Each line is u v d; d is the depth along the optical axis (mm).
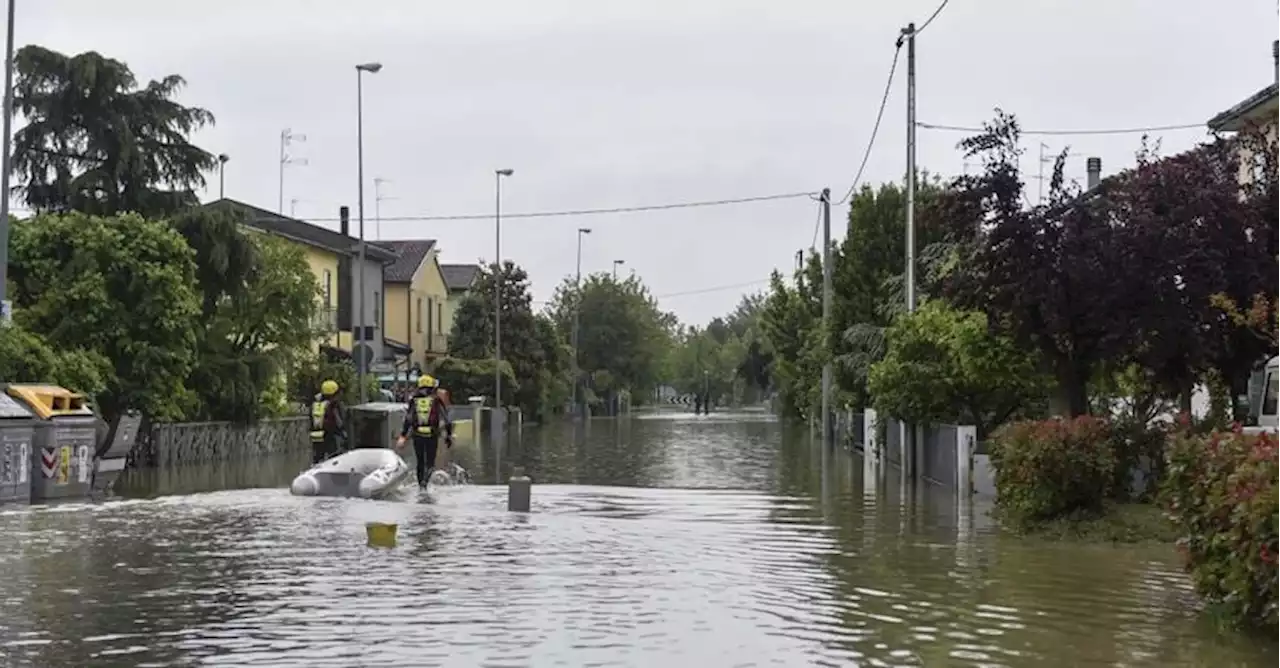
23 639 10086
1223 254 20141
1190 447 11242
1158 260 19938
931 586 12828
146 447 30531
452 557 14625
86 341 27406
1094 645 9977
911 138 29188
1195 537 10891
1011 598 12141
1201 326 20219
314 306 37062
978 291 20812
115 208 32688
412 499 21906
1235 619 10461
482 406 56906
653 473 29672
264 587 12484
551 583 12797
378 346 60469
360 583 12727
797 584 12898
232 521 18266
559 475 28875
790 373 61938
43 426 21859
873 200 41438
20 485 21172
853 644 10000
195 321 30484
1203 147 21547
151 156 33219
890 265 40844
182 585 12609
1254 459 9867
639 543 16078
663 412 111250
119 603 11625
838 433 45281
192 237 32062
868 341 38438
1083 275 19828
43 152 32250
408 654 9539
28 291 27734
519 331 68938
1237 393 21188
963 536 17141
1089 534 16812
